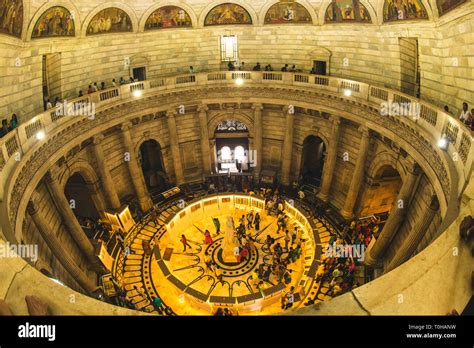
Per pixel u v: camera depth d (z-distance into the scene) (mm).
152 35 29812
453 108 18719
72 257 23016
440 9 17250
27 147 18594
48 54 24672
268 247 24797
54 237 19969
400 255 18875
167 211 30578
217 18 30188
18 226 15586
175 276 22438
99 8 25219
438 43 19297
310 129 30156
